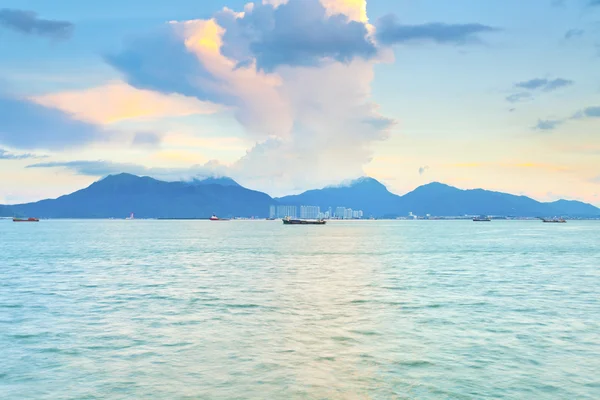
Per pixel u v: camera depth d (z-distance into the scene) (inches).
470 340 1098.1
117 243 5492.1
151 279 2226.9
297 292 1811.0
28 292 1827.0
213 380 852.6
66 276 2357.3
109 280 2192.4
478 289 1883.6
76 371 899.4
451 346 1049.5
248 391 805.2
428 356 979.9
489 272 2506.2
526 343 1072.2
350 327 1223.5
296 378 861.8
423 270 2618.1
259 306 1515.7
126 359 966.4
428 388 815.7
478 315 1369.3
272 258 3449.8
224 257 3533.5
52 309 1478.8
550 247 4709.6
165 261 3213.6
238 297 1692.9
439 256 3619.6
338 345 1059.3
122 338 1121.4
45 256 3634.4
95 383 840.3
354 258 3432.6
